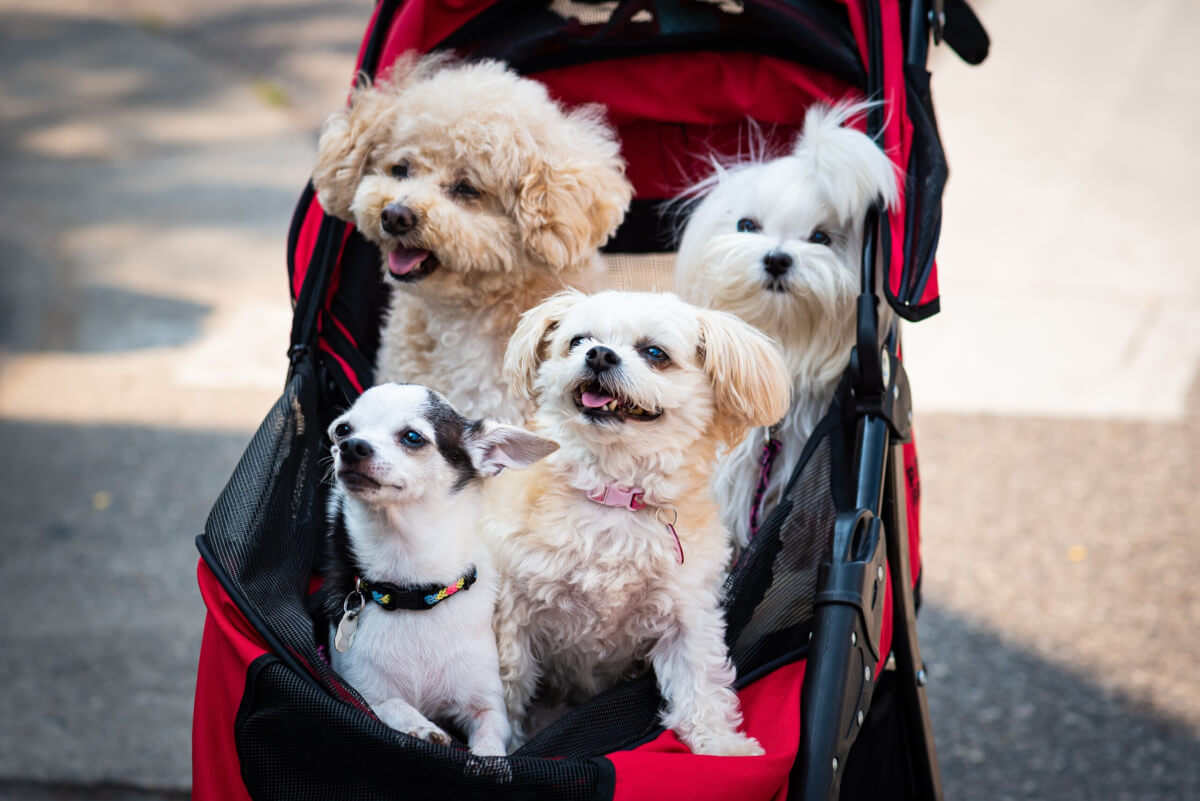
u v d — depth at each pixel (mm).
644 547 2434
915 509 3000
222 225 9602
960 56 3529
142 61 14008
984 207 9141
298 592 2363
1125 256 8266
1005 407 6805
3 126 11906
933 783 2977
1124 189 9320
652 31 3311
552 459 2564
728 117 3451
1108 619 5125
